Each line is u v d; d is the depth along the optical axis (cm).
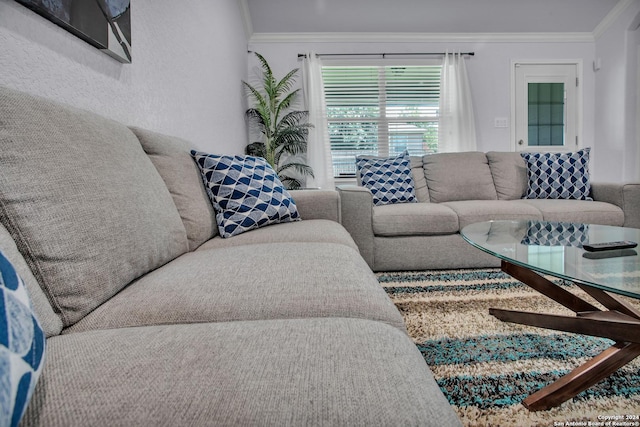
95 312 65
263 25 383
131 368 42
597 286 87
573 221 217
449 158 281
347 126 411
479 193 268
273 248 107
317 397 37
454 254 216
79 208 66
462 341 126
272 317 64
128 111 136
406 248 214
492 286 185
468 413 90
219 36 267
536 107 413
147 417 34
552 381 102
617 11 376
